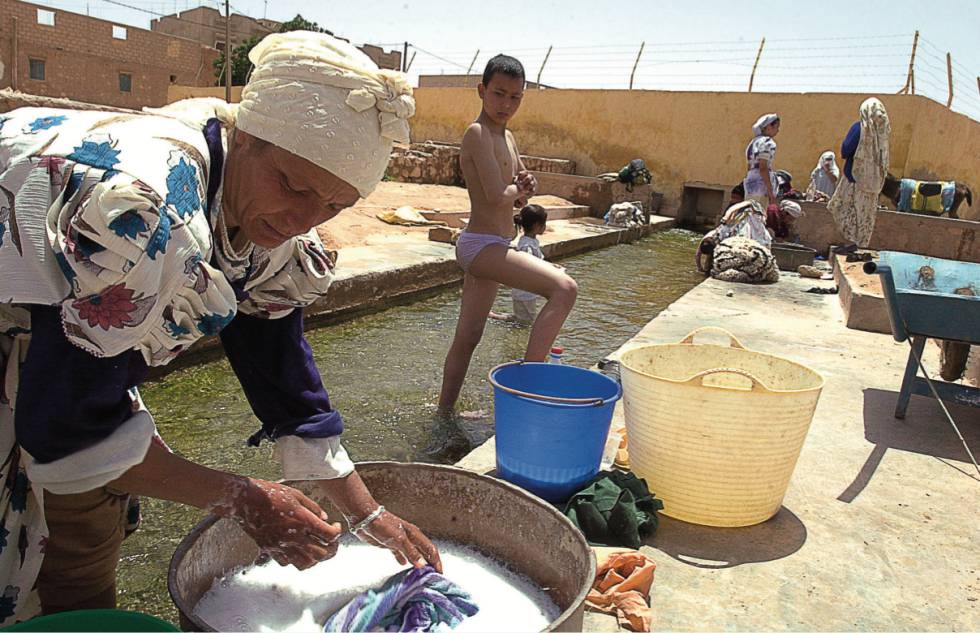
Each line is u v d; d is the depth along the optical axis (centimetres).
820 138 1577
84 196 113
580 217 1421
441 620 175
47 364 114
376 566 198
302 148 122
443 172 1697
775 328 567
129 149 117
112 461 119
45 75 2927
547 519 190
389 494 211
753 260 809
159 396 391
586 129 1850
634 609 193
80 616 124
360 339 523
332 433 169
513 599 188
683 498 246
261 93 124
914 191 1062
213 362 457
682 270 975
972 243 967
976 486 292
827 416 363
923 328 352
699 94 1697
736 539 240
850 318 587
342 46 127
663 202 1761
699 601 205
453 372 372
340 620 169
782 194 1156
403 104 129
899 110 1494
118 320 113
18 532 140
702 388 231
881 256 492
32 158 117
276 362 165
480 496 205
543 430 244
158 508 273
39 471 118
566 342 544
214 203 130
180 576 157
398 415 376
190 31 4212
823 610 204
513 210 354
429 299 686
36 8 2841
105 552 157
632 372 250
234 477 134
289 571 192
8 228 114
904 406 362
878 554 236
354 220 902
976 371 420
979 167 2030
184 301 123
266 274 153
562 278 332
